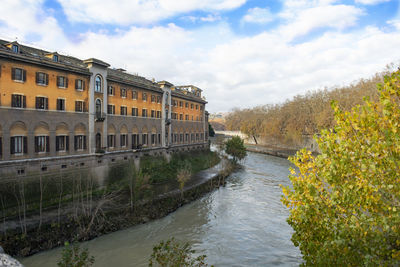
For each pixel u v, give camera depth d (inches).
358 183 232.4
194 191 1080.8
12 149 919.0
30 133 973.8
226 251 637.9
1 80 890.7
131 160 1030.4
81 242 634.8
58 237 614.2
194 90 2603.3
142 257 593.0
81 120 1180.5
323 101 2482.8
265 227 788.0
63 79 1112.2
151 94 1761.8
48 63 1030.4
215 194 1130.7
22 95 954.1
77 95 1168.8
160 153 1824.6
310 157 282.7
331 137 258.1
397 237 221.5
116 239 671.1
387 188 219.9
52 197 833.5
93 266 550.0
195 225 791.7
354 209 243.4
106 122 1330.0
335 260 231.5
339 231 245.8
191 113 2395.4
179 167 1365.7
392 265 213.8
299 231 273.7
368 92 1797.5
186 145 2268.7
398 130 219.5
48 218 669.3
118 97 1439.5
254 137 3644.2
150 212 829.2
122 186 971.9
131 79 1657.2
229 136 4340.6
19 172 917.8
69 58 1243.8
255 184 1317.7
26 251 558.3
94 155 1225.4
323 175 253.9
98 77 1296.8
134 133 1577.3
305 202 263.4
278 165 1909.4
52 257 561.9
